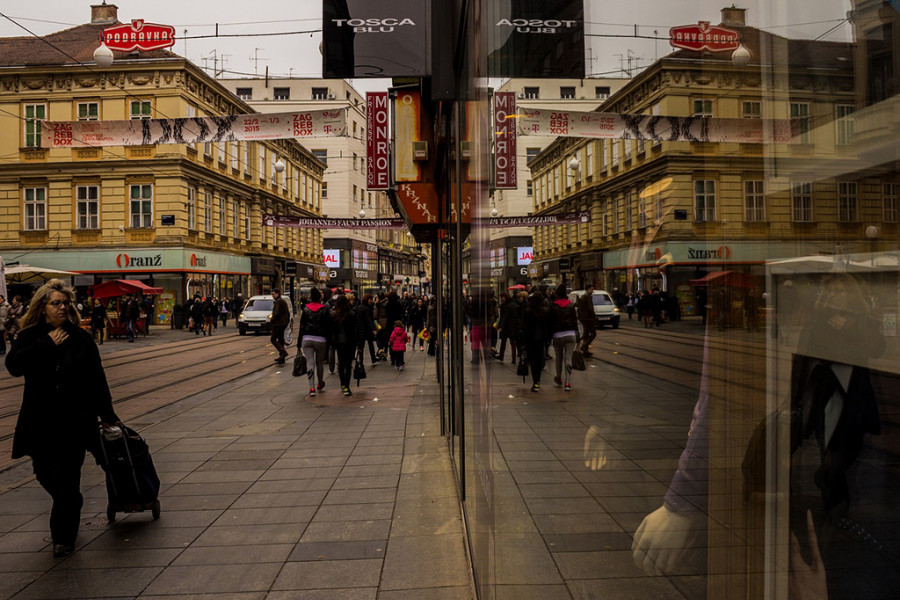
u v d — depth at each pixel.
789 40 0.73
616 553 1.09
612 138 1.04
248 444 6.45
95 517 4.34
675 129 0.89
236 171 36.72
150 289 23.86
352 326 9.72
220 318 36.62
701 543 0.94
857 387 0.71
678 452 0.96
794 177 0.75
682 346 0.92
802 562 0.79
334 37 4.80
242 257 37.81
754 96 0.77
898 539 0.67
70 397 3.73
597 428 1.11
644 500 1.03
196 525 4.14
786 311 0.78
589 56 1.13
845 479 0.73
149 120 10.03
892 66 0.63
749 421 0.85
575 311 1.12
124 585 3.27
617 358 1.04
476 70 2.44
